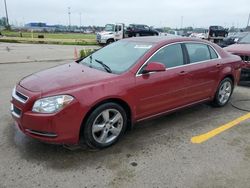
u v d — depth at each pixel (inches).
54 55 599.2
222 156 145.2
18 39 1174.3
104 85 143.7
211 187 119.7
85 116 138.7
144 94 159.6
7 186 118.0
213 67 204.1
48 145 152.6
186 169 132.5
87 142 144.3
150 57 165.0
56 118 130.9
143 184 120.9
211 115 206.8
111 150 149.5
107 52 188.1
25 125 136.5
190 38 195.9
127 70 156.5
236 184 122.0
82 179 123.5
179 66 180.1
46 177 124.5
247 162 139.6
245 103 239.1
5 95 248.5
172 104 179.5
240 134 173.5
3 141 157.5
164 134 171.0
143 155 144.8
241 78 292.5
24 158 139.6
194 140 163.5
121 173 128.5
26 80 156.0
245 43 331.6
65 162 136.6
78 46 935.0
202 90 199.8
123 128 157.3
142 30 1163.9
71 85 139.1
